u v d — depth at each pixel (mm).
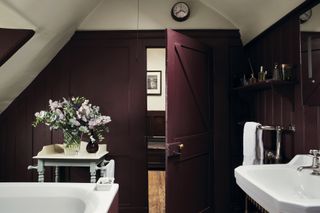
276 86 2045
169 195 2357
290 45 2133
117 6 3066
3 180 3004
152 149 4805
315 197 1440
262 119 2680
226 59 3076
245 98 2979
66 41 3021
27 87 3027
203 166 2852
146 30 3053
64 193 1930
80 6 2611
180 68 2523
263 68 2633
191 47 2664
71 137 2658
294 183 1608
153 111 5156
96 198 1705
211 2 2965
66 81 3043
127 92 3043
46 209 1928
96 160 2592
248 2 2498
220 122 3049
